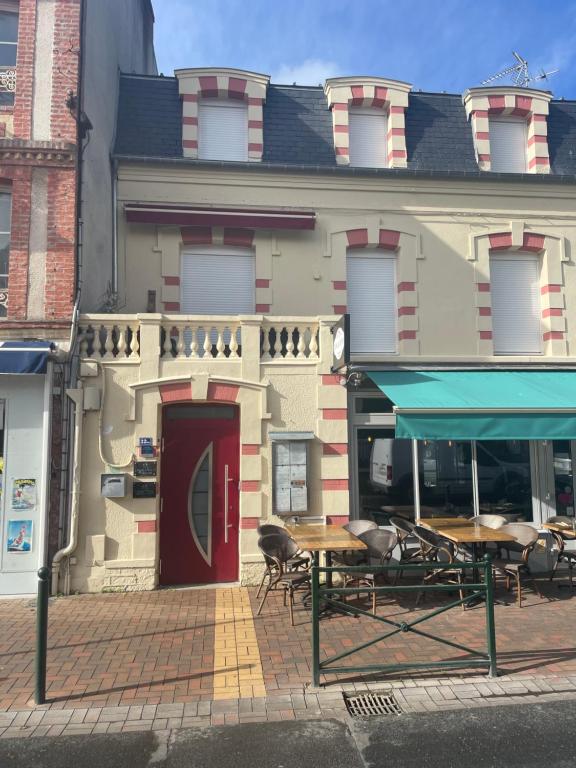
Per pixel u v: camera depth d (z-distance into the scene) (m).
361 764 3.70
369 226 10.11
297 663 5.21
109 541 7.49
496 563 7.24
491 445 9.10
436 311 10.06
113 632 6.00
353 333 10.04
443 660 5.25
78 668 5.12
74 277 7.77
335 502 7.95
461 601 5.03
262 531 7.14
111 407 7.66
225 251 9.93
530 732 4.06
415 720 4.23
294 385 8.07
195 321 7.97
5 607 6.85
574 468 9.27
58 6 8.19
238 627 6.16
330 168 9.98
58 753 3.83
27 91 7.98
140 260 9.57
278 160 10.20
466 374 9.38
